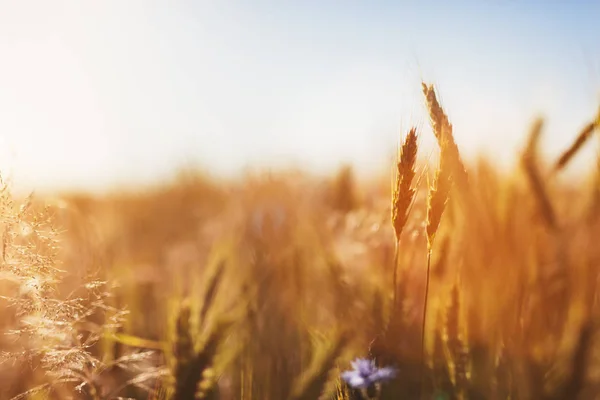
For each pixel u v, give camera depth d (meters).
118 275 0.79
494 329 0.71
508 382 0.68
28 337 0.58
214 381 0.64
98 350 0.66
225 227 1.10
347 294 0.77
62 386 0.61
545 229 0.78
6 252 0.55
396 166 0.61
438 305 0.70
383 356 0.63
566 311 0.77
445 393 0.66
